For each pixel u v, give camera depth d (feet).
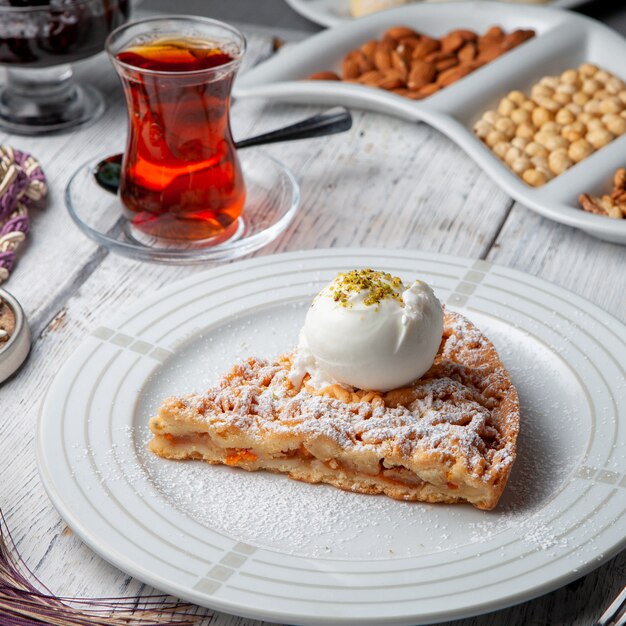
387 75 2.92
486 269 2.31
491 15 3.09
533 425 2.06
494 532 1.90
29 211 2.56
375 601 1.79
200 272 2.38
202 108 2.32
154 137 2.33
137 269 2.42
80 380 2.09
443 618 1.78
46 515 1.96
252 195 2.56
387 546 1.88
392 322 1.99
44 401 2.05
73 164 2.69
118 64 2.30
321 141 2.78
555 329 2.20
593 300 2.35
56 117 2.81
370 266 2.32
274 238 2.47
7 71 2.84
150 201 2.39
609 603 1.87
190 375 2.14
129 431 2.02
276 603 1.78
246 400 2.02
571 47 2.96
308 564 1.84
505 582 1.81
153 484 1.96
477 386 2.07
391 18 3.07
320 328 2.01
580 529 1.88
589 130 2.73
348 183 2.65
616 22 3.35
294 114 2.87
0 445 2.06
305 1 3.44
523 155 2.66
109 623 1.80
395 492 1.96
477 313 2.24
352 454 1.95
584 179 2.54
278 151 2.75
